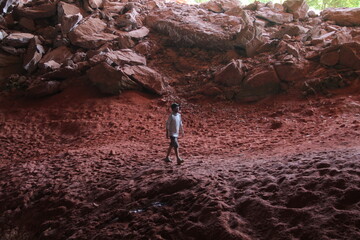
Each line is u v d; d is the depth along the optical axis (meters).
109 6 21.09
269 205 3.54
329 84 12.34
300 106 11.70
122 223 4.28
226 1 22.75
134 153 8.46
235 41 16.66
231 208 3.80
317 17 20.91
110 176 6.58
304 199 3.50
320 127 9.21
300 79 13.13
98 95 14.45
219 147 8.60
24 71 17.09
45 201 5.81
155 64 17.41
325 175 3.89
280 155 6.23
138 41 18.59
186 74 16.45
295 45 15.14
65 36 17.98
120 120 12.41
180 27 17.92
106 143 10.26
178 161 6.67
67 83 15.35
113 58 15.64
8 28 19.23
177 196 4.55
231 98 13.70
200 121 12.13
